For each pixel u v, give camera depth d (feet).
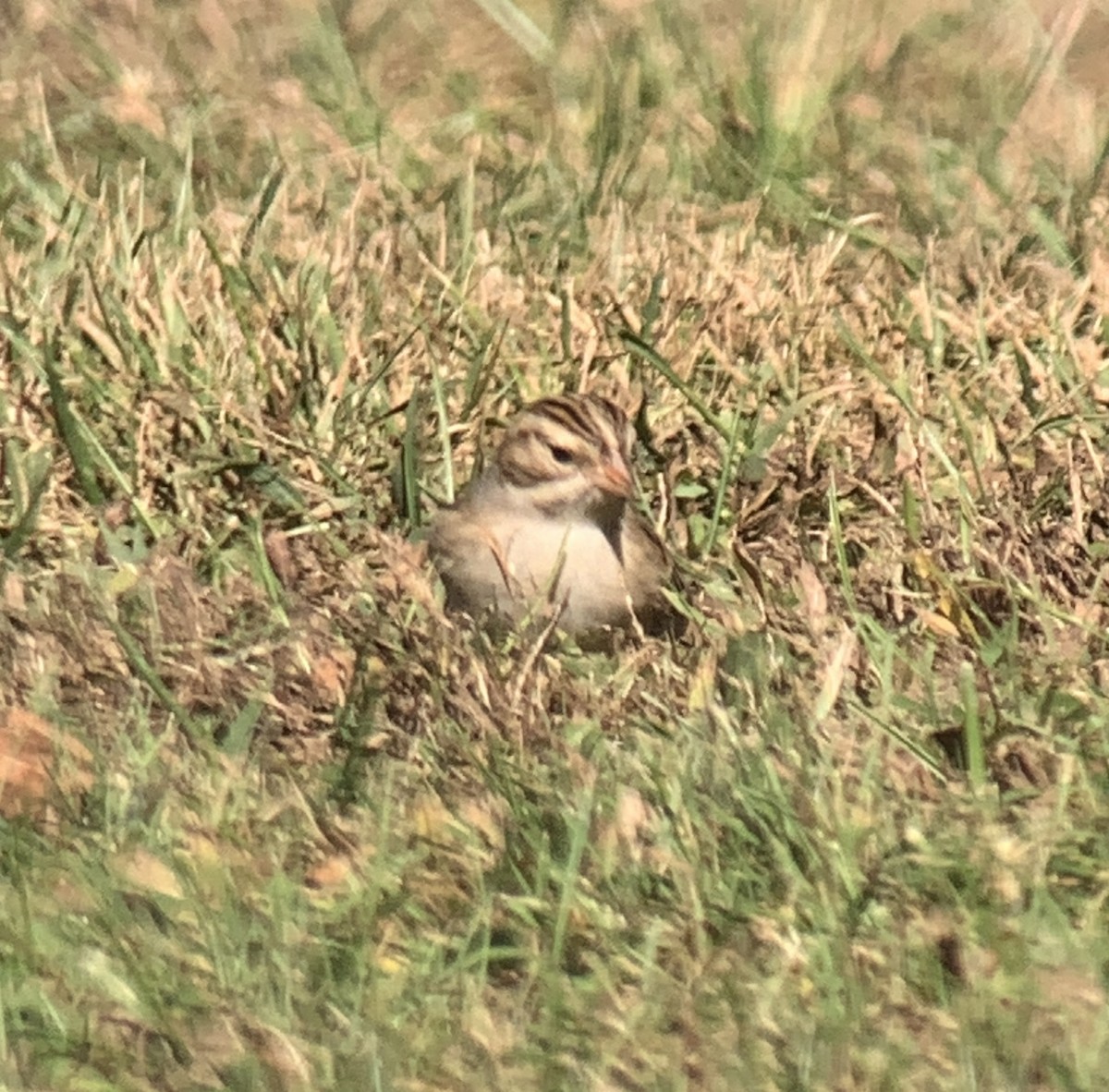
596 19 86.12
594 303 63.93
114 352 59.77
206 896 42.11
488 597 51.52
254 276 64.03
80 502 56.54
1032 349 61.46
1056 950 40.50
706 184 76.38
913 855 42.52
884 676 47.70
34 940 41.09
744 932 41.29
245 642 50.14
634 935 41.63
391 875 42.80
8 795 45.24
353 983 40.37
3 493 56.80
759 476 56.54
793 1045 38.70
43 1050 38.96
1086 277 64.23
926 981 40.34
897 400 58.49
